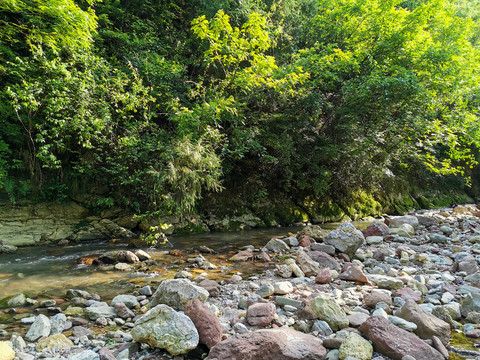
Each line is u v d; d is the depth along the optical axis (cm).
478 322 352
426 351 273
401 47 1267
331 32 1403
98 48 971
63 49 821
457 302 407
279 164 1209
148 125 912
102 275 559
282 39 1272
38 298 448
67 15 739
